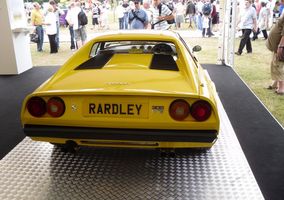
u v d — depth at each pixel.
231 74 6.12
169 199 2.10
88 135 2.10
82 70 2.57
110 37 2.90
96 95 2.09
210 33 13.01
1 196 2.13
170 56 2.78
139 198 2.11
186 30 15.28
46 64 7.67
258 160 2.76
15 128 3.57
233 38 6.61
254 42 11.41
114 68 2.54
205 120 2.05
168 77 2.35
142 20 7.27
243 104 4.34
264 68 7.21
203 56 8.65
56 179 2.35
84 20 9.62
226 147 2.83
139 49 3.05
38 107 2.15
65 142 2.21
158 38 2.86
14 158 2.67
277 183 2.38
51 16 9.23
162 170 2.47
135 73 2.41
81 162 2.60
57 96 2.13
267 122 3.67
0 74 6.42
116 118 2.08
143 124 2.06
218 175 2.38
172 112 2.06
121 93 2.05
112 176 2.39
